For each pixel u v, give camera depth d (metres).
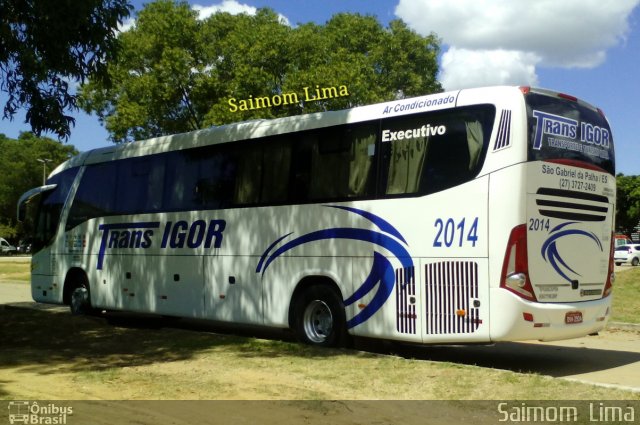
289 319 10.55
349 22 29.05
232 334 12.75
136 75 23.69
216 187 11.88
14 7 10.50
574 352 10.67
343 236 9.89
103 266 14.04
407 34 29.14
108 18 11.09
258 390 7.57
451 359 9.98
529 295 8.23
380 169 9.55
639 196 57.06
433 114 9.08
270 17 24.78
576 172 8.88
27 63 10.57
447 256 8.67
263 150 11.20
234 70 22.59
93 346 10.77
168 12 23.16
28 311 15.80
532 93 8.55
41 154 66.81
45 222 15.75
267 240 10.93
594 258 9.09
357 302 9.66
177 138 12.79
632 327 13.09
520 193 8.23
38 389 7.68
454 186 8.70
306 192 10.45
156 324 14.11
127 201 13.67
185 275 12.25
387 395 7.28
